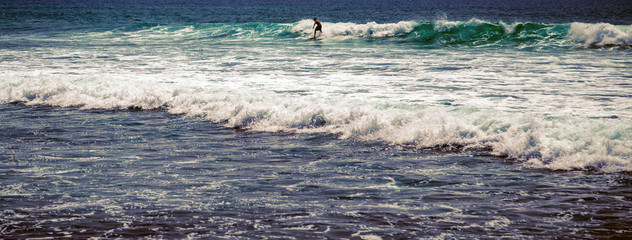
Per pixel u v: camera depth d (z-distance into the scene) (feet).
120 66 62.49
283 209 18.80
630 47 81.35
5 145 30.32
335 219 17.69
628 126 25.81
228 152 28.17
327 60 68.08
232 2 547.49
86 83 47.50
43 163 25.98
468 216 17.84
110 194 20.68
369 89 44.98
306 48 86.28
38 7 366.02
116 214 18.29
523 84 46.68
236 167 24.99
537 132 26.18
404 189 21.13
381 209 18.69
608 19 222.69
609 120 27.48
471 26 99.66
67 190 21.26
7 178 23.20
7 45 93.66
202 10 343.05
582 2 503.61
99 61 67.77
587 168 23.31
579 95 40.50
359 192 20.80
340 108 34.58
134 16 252.62
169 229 16.85
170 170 24.48
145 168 24.88
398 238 15.96
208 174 23.72
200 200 19.88
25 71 58.49
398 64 63.41
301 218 17.83
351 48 86.38
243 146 29.53
